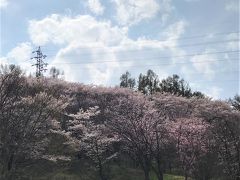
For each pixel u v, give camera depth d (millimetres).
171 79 82375
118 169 48938
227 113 52094
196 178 45406
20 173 35469
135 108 44969
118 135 43500
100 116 47562
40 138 36344
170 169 51938
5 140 31328
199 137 45156
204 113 52812
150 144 40625
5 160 31391
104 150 45062
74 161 45719
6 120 32062
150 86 82062
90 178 43812
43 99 34219
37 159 37156
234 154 48312
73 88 54312
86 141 44500
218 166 47344
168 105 54812
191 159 44125
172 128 44656
